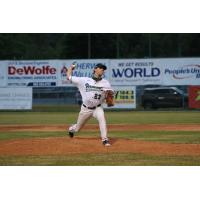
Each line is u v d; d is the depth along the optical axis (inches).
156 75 2338.8
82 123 1003.9
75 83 965.8
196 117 1908.2
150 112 2239.2
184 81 2326.5
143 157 862.5
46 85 2426.2
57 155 886.4
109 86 951.0
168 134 1258.0
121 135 1236.5
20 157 874.1
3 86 2422.5
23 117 1991.9
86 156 874.8
